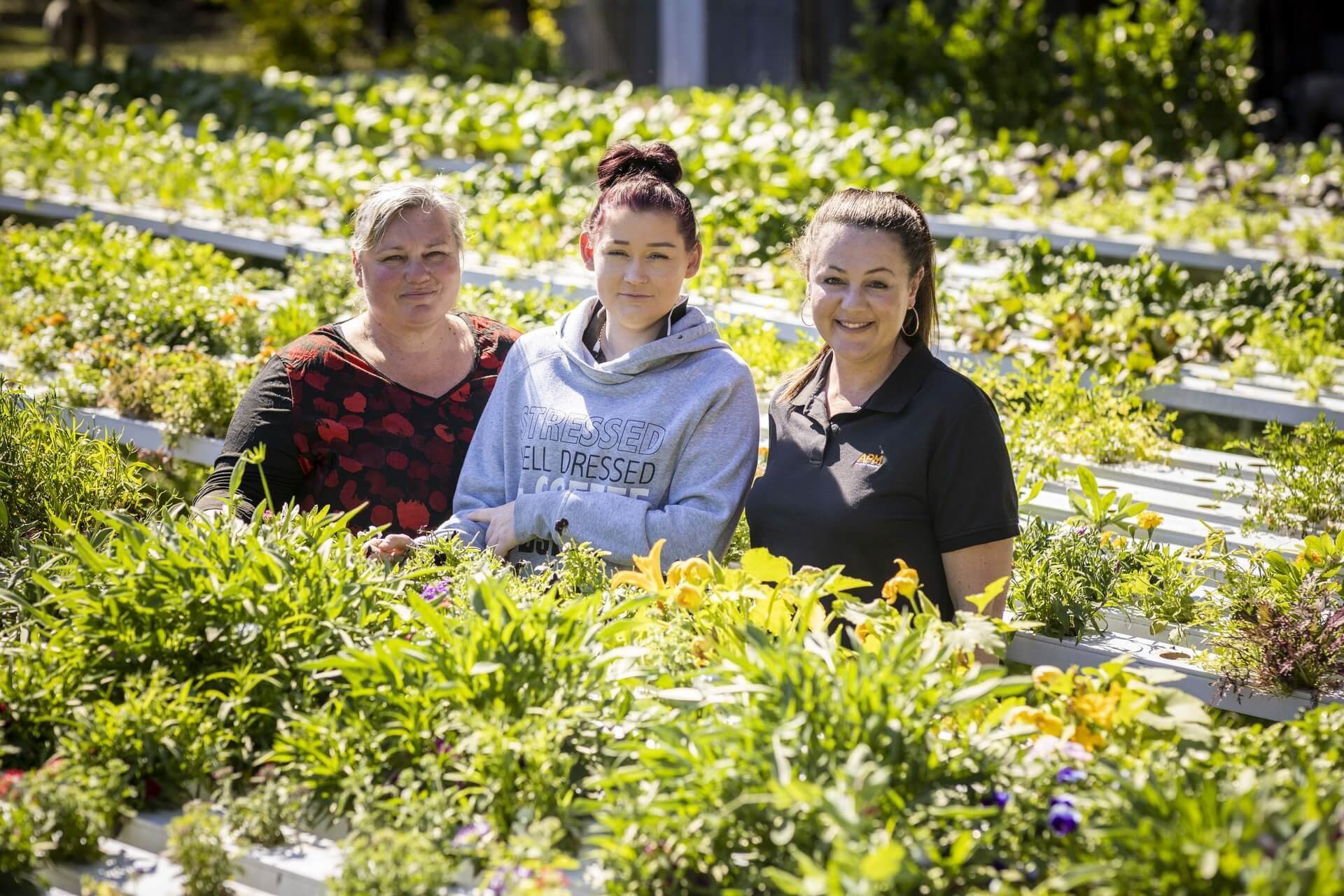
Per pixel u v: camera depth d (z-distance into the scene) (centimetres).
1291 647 279
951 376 276
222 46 2644
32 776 199
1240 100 951
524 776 196
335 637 227
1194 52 949
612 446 289
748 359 480
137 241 639
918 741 186
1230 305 571
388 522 334
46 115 965
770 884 175
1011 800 183
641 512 280
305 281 580
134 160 813
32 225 771
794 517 280
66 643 226
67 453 324
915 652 202
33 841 192
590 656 211
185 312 522
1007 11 1015
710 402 287
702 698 207
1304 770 185
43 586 236
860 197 279
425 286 331
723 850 180
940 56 1058
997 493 269
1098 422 425
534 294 534
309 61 1831
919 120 948
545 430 297
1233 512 379
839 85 1118
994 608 273
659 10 1662
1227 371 499
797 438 287
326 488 336
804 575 238
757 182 752
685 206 287
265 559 228
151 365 468
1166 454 423
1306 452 394
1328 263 637
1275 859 152
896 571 274
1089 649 300
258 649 223
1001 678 193
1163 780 177
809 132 859
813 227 288
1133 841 163
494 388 315
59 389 470
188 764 209
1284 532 365
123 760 208
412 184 335
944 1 1167
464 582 250
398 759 208
